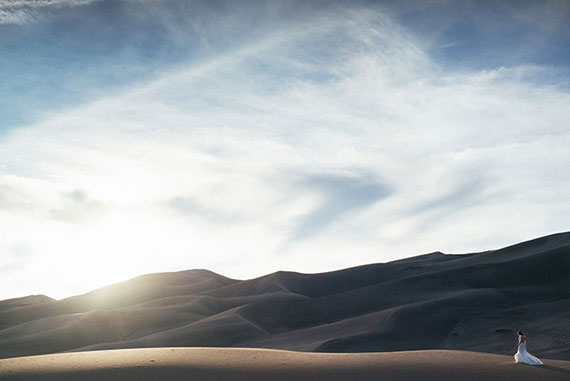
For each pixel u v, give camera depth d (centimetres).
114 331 9944
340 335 7475
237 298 11875
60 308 14738
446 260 14000
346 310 9994
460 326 7450
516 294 8619
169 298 12138
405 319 7538
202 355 2647
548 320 6894
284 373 2297
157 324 10306
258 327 9219
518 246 11644
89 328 9900
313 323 9731
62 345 9319
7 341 9525
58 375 2217
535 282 9319
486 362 2555
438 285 10106
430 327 7456
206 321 9375
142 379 2166
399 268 13575
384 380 2208
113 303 14400
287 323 9781
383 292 10381
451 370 2369
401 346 6794
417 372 2333
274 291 12481
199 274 17025
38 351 9081
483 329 7175
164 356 2608
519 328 6838
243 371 2316
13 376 2212
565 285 8919
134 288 15250
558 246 10531
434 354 2783
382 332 7106
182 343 8312
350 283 13262
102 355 2659
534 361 2519
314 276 13900
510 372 2347
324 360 2577
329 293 12938
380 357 2683
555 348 5741
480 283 9688
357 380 2205
